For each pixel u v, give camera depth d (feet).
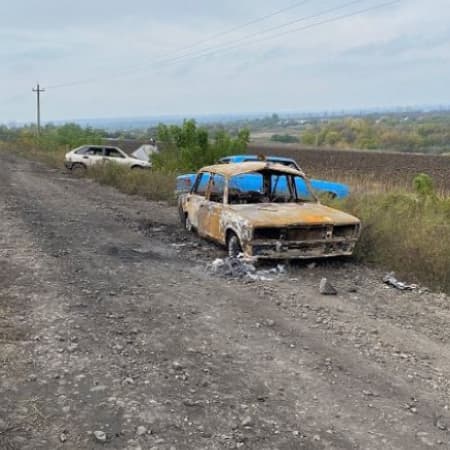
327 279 26.81
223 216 30.45
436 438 13.04
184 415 13.76
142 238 37.63
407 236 30.68
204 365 16.83
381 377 16.26
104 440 12.54
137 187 68.03
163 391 15.03
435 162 155.94
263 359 17.35
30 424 13.19
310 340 19.02
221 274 27.55
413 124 594.24
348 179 72.43
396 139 430.61
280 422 13.56
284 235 27.22
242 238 27.68
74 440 12.55
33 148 196.75
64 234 38.55
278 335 19.42
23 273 27.43
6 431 12.84
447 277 26.40
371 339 19.22
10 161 137.28
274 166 33.19
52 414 13.69
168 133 80.69
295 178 33.40
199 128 76.48
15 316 20.85
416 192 52.37
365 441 12.82
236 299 23.50
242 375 16.17
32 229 40.19
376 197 44.42
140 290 24.76
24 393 14.78
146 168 94.43
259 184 33.68
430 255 27.32
